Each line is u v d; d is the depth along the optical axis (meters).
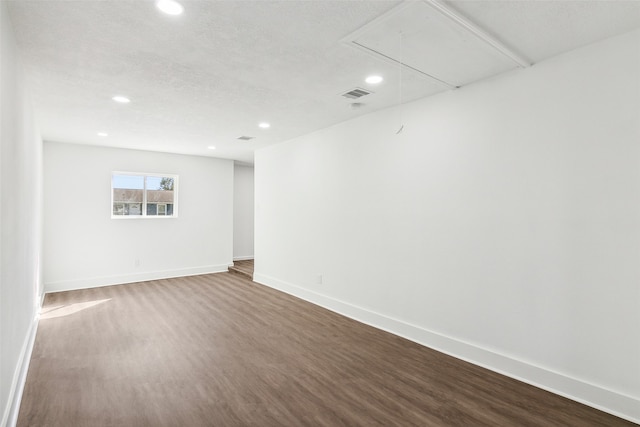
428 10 1.97
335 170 4.57
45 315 4.35
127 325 3.98
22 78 2.65
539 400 2.44
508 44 2.39
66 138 5.34
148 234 6.51
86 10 1.99
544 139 2.62
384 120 3.88
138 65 2.75
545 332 2.61
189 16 2.06
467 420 2.21
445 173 3.28
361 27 2.18
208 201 7.22
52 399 2.42
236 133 5.05
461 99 3.16
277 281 5.79
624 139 2.25
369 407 2.36
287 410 2.32
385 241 3.87
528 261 2.70
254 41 2.37
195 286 6.01
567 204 2.50
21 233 2.65
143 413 2.27
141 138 5.37
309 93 3.38
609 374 2.30
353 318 4.26
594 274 2.38
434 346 3.35
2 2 1.78
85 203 5.86
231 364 3.00
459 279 3.16
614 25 2.15
